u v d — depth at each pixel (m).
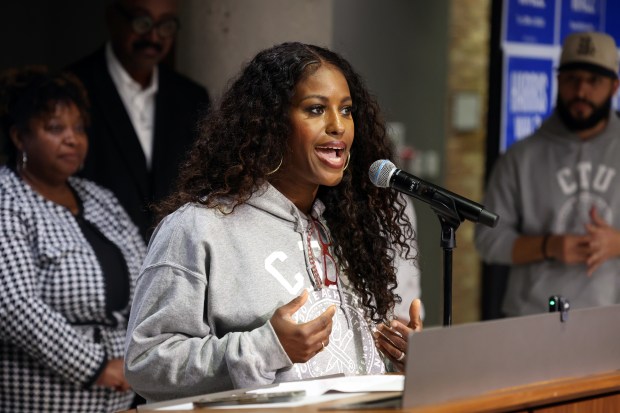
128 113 5.29
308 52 2.93
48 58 5.55
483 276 6.96
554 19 6.70
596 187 5.67
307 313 2.83
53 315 4.13
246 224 2.83
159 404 2.37
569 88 5.70
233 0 5.71
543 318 2.38
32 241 4.23
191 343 2.71
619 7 6.93
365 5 8.52
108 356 4.27
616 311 2.57
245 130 2.88
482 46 9.31
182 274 2.74
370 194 3.12
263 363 2.62
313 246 2.94
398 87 8.80
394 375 2.67
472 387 2.25
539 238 5.64
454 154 9.16
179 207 2.91
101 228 4.45
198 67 5.71
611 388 2.43
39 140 4.36
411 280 4.60
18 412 4.20
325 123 2.85
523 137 6.41
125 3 5.28
